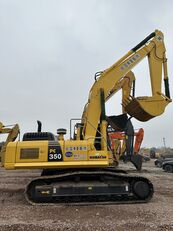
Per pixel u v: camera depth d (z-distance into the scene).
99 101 9.22
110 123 9.72
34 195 7.78
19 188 10.73
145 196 7.88
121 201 7.81
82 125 9.08
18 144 8.10
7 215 6.43
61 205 7.54
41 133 8.70
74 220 5.97
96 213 6.59
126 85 11.03
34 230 5.27
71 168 8.16
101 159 8.00
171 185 11.64
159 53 10.44
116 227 5.41
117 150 12.08
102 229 5.30
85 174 7.96
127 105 10.12
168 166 19.16
